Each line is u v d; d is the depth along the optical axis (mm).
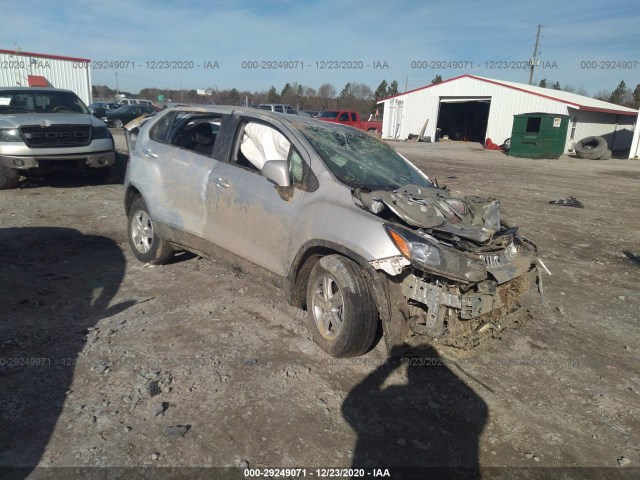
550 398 3572
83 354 3666
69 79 29484
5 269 5285
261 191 4301
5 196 8867
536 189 14227
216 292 4980
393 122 40094
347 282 3576
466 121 41125
